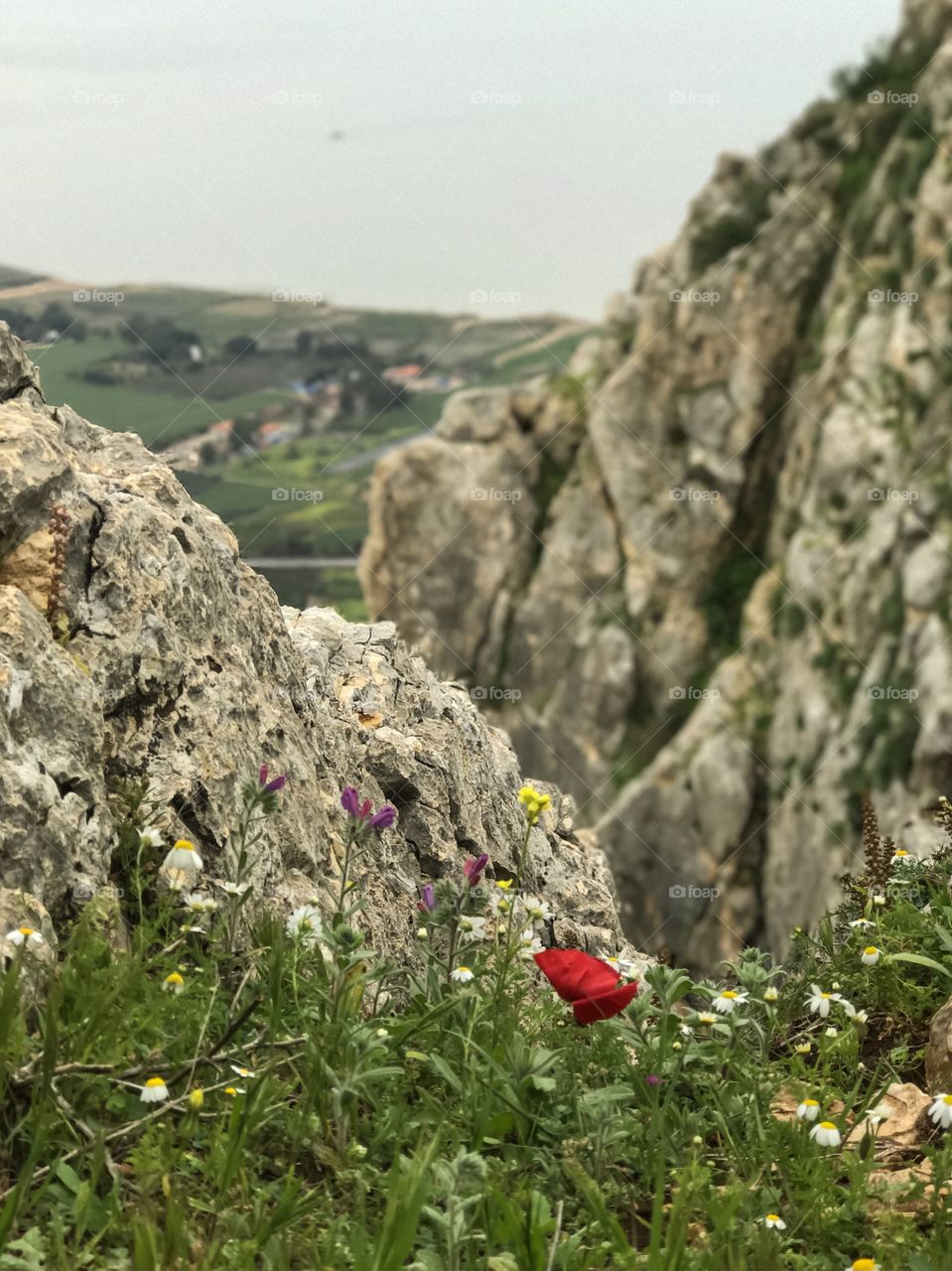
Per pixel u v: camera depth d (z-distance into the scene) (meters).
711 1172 0.81
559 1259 0.71
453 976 0.93
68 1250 0.67
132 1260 0.67
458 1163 0.71
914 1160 0.89
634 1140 0.84
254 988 0.88
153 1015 0.79
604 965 0.86
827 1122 0.81
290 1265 0.69
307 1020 0.85
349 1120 0.81
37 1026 0.76
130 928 0.90
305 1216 0.73
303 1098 0.80
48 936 0.81
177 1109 0.75
